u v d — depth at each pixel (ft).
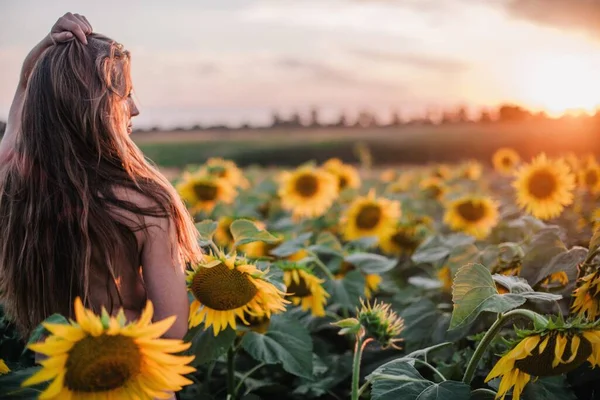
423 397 6.23
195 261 6.88
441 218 21.42
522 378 6.06
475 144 106.42
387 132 161.58
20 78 7.47
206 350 7.11
